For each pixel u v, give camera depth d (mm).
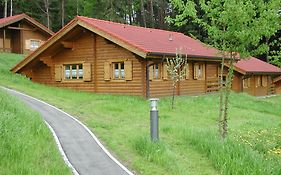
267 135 13344
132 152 10117
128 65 22281
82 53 24688
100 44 23688
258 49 11586
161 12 57781
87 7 58094
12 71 27500
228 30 11164
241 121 17047
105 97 20688
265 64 41531
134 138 11086
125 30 24922
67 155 9719
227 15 10836
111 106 17844
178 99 21688
